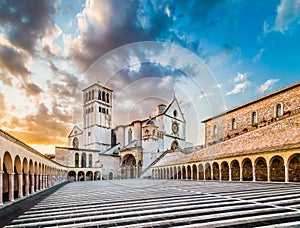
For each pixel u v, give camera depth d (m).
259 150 25.91
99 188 22.94
